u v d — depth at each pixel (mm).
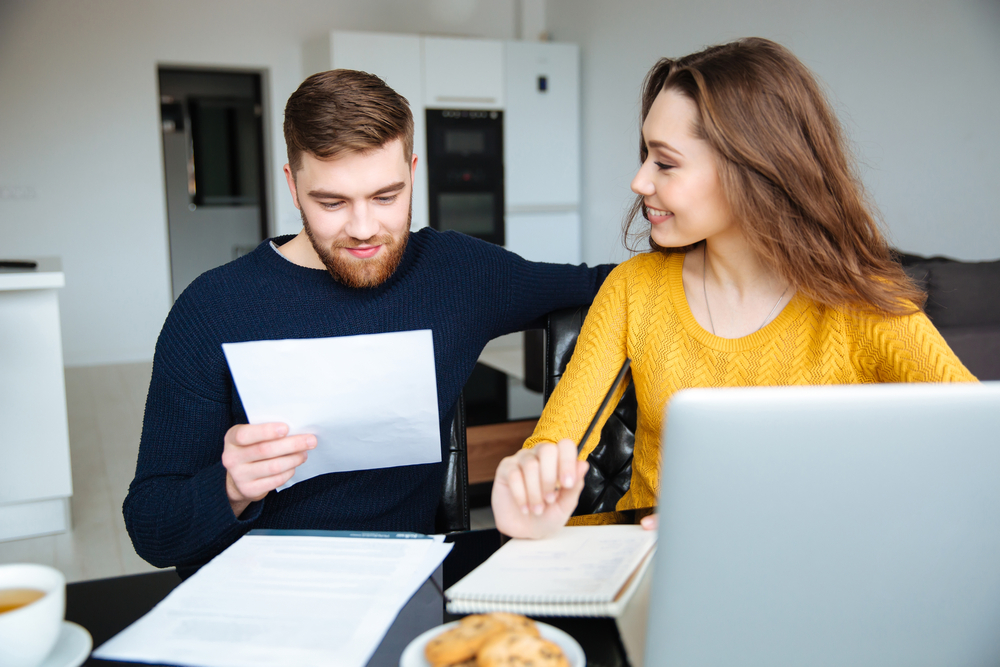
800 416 500
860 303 1024
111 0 5328
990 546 541
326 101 991
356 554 845
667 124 981
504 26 6465
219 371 1135
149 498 1010
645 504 1184
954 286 2545
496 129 5723
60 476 2775
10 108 5188
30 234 5352
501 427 2922
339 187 1021
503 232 5863
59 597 601
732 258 1101
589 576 727
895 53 3562
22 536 2768
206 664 636
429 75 5480
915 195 3555
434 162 5570
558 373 1392
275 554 846
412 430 988
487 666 529
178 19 5500
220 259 6062
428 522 1276
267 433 865
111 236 5559
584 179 6086
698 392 506
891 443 508
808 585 538
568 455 814
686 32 4824
